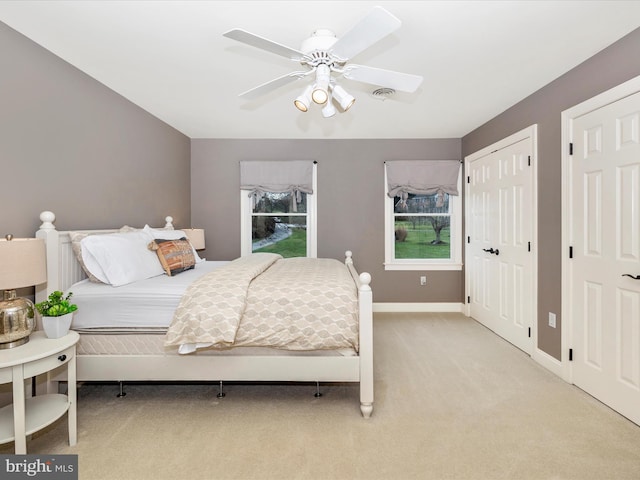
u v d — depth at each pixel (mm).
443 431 1914
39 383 2082
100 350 2127
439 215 4609
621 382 2070
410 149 4523
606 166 2170
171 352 2115
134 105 3213
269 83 2033
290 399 2293
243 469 1626
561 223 2580
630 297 2014
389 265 4543
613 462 1659
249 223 4605
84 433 1909
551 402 2221
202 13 1821
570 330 2490
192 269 2934
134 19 1885
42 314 1742
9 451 1771
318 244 4566
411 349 3170
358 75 1956
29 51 2086
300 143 4527
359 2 1722
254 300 2078
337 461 1676
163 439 1855
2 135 1933
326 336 2027
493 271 3660
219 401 2270
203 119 3711
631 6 1762
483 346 3244
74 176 2471
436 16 1845
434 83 2734
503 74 2570
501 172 3473
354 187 4547
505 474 1584
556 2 1729
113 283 2201
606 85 2176
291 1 1711
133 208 3217
